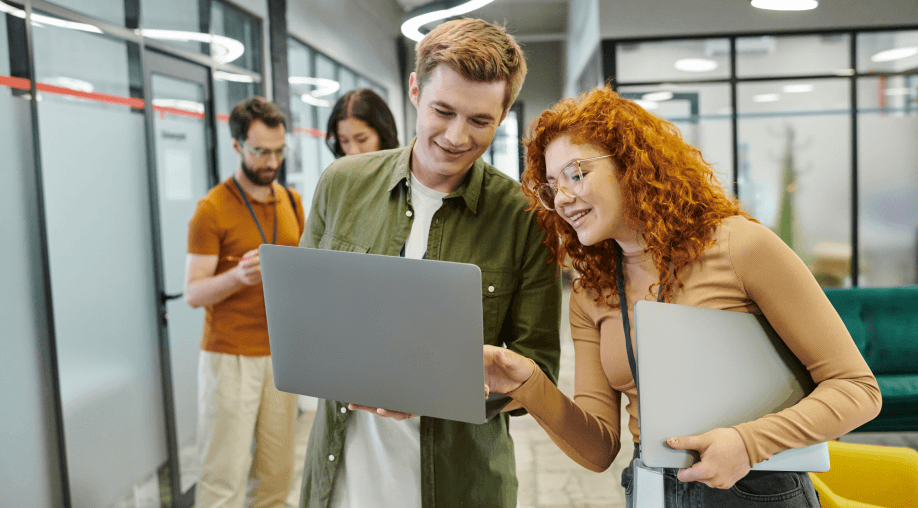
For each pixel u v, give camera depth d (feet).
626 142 3.32
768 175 19.79
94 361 8.04
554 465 10.79
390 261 2.92
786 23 19.11
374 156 4.49
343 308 3.12
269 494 8.02
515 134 40.63
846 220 19.77
